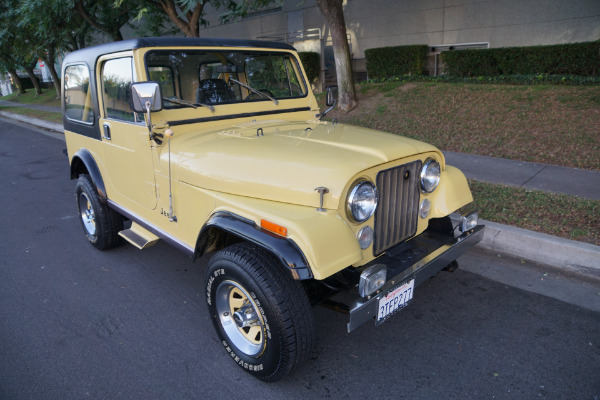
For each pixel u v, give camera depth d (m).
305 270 2.19
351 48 15.64
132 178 3.55
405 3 13.69
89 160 4.16
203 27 20.88
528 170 6.13
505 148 7.09
